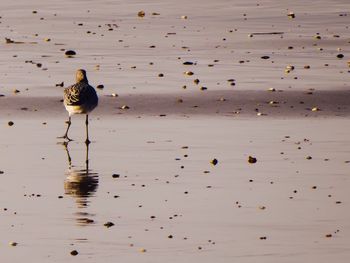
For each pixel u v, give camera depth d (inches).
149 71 1503.4
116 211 852.0
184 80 1434.5
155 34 1866.4
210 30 1915.6
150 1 2332.7
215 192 906.1
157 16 2092.8
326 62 1584.6
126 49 1705.2
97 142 1117.1
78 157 1050.7
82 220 827.4
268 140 1111.6
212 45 1745.8
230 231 794.2
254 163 1011.9
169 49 1704.0
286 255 737.6
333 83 1412.4
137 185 934.4
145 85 1401.3
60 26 1959.9
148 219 828.6
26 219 829.8
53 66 1545.3
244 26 1967.3
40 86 1395.2
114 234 789.9
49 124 1205.1
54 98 1328.7
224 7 2236.7
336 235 782.5
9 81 1428.4
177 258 733.3
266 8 2225.6
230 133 1146.7
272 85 1398.9
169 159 1031.0
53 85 1402.6
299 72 1497.3
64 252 748.0
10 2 2309.3
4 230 801.6
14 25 1973.4
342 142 1101.7
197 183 938.1
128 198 890.7
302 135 1136.8
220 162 1016.2
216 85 1398.9
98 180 954.7
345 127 1176.8
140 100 1315.2
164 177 961.5
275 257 733.3
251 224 811.4
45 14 2118.6
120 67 1535.4
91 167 1006.4
